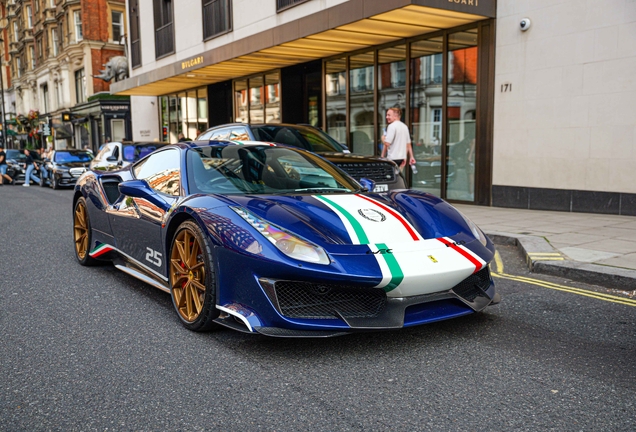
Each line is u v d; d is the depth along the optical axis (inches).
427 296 115.4
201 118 766.5
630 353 113.4
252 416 86.7
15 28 2033.7
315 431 81.7
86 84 1283.2
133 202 160.2
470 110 388.2
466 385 98.0
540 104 343.9
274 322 107.7
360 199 135.6
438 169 415.8
